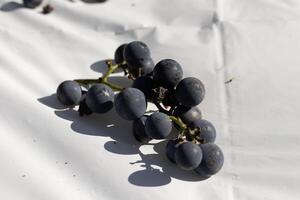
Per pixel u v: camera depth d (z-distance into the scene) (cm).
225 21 44
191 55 42
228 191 34
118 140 36
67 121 37
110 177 34
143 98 35
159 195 33
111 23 44
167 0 46
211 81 40
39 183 33
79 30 44
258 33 43
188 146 33
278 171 35
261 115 38
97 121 37
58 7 45
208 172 34
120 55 40
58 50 42
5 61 40
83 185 33
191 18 45
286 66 41
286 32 43
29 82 39
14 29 43
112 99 36
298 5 46
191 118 36
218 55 42
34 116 37
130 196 33
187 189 34
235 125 38
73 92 37
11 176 33
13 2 45
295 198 34
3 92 38
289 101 39
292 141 37
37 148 35
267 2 46
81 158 35
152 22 44
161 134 34
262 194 34
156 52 42
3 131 36
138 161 35
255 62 41
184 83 35
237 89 40
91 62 41
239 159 36
